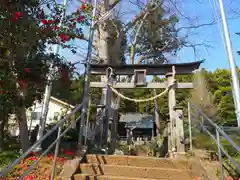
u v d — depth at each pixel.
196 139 6.94
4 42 6.10
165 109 18.53
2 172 2.77
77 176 4.79
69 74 7.54
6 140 11.70
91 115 11.41
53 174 4.41
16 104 6.44
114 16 12.62
